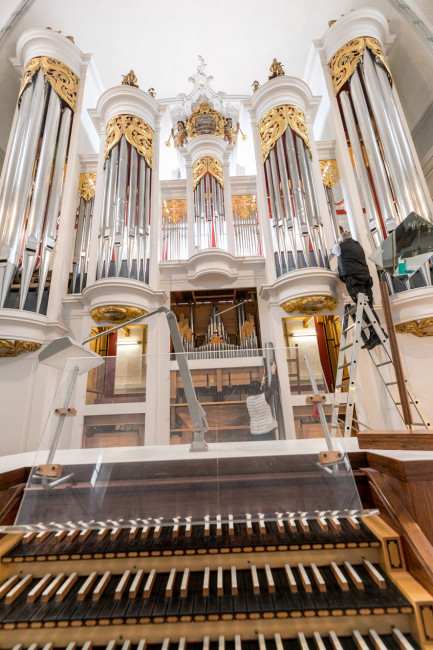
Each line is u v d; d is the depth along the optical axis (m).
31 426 3.92
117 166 5.22
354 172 5.09
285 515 1.42
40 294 4.31
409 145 4.91
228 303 5.80
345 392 4.08
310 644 1.14
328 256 4.68
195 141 5.87
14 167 4.73
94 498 1.47
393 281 4.29
